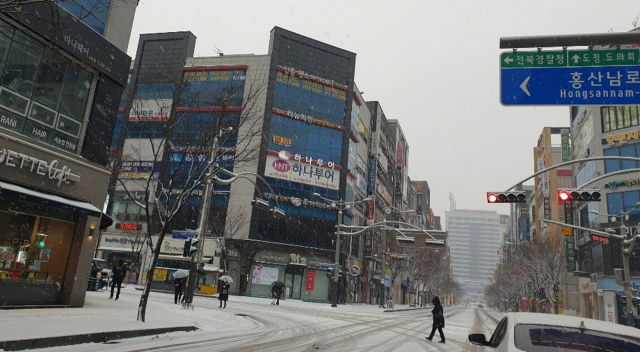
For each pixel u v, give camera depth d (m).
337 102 49.47
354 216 53.16
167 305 19.81
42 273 14.06
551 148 74.44
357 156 54.81
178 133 43.44
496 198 17.78
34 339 7.87
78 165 14.96
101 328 9.85
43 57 14.09
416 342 14.11
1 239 12.95
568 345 3.85
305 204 45.31
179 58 47.69
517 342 3.92
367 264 59.72
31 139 13.53
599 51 9.19
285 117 46.00
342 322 20.14
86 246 15.09
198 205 43.66
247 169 43.47
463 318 37.66
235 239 42.34
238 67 46.06
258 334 13.21
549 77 9.28
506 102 9.36
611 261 42.34
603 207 43.66
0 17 12.68
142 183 44.62
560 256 50.47
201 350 9.34
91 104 15.87
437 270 83.88
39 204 12.58
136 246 43.53
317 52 49.62
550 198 65.19
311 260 44.69
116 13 16.92
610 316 41.38
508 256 81.38
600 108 46.19
